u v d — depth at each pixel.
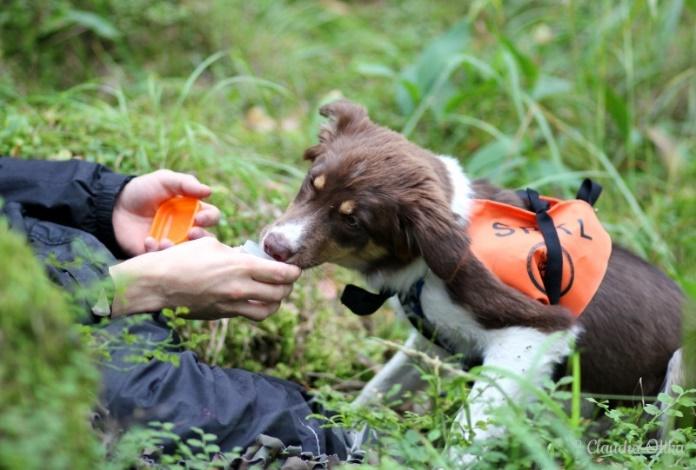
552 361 3.38
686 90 6.58
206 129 4.89
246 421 2.98
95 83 5.45
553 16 7.32
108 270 3.07
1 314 2.04
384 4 8.14
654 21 6.42
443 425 2.85
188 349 3.68
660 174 6.04
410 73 6.16
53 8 6.19
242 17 7.09
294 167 5.27
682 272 4.78
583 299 3.46
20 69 6.00
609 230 5.10
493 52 6.88
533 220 3.54
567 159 5.90
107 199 3.64
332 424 2.97
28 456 1.88
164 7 6.58
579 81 6.30
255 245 3.46
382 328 4.55
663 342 3.63
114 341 2.78
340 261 3.56
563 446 2.71
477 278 3.34
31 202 3.61
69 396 2.11
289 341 4.16
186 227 3.61
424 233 3.23
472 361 3.61
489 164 5.52
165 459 2.52
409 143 3.65
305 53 6.85
